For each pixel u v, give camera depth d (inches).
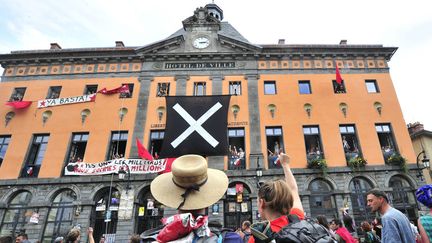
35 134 725.3
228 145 690.8
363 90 766.5
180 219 78.7
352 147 714.2
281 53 805.2
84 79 792.9
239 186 649.0
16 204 642.2
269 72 793.6
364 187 657.0
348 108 743.1
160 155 648.4
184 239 77.3
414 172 661.3
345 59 809.5
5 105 754.8
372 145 696.4
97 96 764.6
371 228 266.5
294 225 82.7
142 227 630.5
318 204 642.8
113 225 637.9
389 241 127.0
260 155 682.2
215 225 94.9
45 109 751.1
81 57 807.7
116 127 726.5
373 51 808.3
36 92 775.1
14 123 733.3
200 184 93.1
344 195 639.8
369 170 661.9
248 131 715.4
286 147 696.4
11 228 617.6
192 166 92.4
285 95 761.6
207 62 804.6
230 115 735.1
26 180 659.4
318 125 724.7
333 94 761.0
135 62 815.7
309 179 658.2
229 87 777.6
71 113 744.3
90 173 660.7
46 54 810.8
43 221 619.5
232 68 796.0
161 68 799.1
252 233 88.7
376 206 155.2
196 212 89.5
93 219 633.0
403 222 132.1
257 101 751.7
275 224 88.3
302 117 733.3
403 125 719.1
